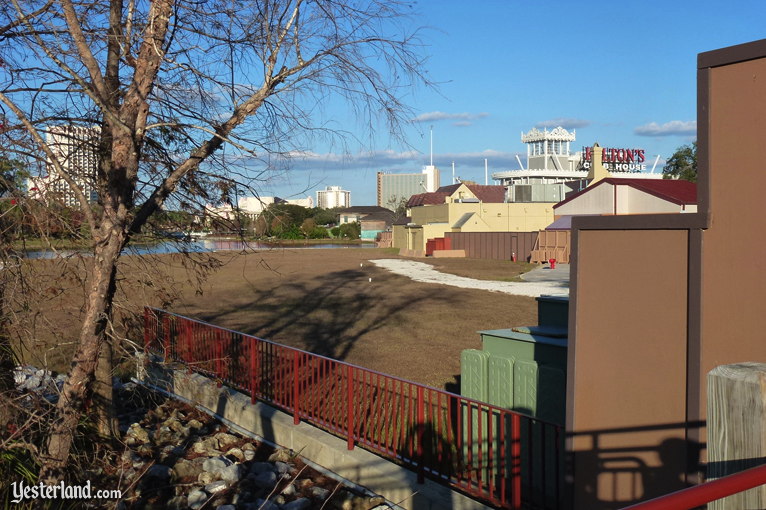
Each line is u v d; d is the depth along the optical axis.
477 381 6.46
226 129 6.21
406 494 5.84
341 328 16.33
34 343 5.56
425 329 16.14
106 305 6.04
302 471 6.91
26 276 5.46
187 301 21.83
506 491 5.96
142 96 5.95
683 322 4.20
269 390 8.42
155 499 6.38
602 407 4.71
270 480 6.70
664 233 4.31
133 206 6.43
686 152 68.12
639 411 4.46
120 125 5.54
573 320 4.90
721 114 3.98
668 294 4.29
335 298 22.88
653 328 4.38
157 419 8.91
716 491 1.48
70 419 5.42
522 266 40.06
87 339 5.66
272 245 7.55
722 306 3.95
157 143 6.86
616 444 4.60
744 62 3.86
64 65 5.34
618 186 35.62
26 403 5.73
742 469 1.96
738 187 3.88
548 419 5.68
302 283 28.53
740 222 3.86
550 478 5.58
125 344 6.76
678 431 4.22
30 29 5.48
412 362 12.13
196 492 6.36
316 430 7.39
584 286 4.85
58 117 6.06
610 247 4.66
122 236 5.89
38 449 5.42
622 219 4.54
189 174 6.64
